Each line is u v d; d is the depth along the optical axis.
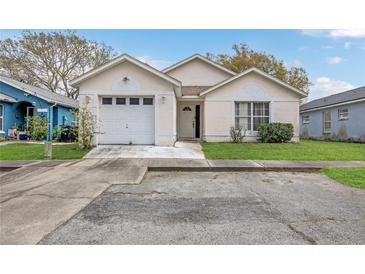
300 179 6.93
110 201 4.88
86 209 4.39
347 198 5.12
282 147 12.46
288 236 3.38
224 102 15.14
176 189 5.84
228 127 15.14
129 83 12.35
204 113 15.32
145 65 12.10
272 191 5.69
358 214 4.19
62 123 19.06
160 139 12.38
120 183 6.26
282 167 8.09
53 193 5.30
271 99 15.04
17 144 13.81
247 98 15.05
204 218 4.01
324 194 5.43
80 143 11.66
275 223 3.81
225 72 18.36
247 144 13.57
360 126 17.61
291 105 15.05
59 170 7.61
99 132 12.22
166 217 4.05
